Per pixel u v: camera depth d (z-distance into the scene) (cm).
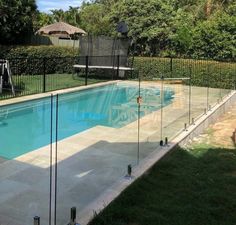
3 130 952
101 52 2025
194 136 920
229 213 498
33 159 695
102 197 523
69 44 2539
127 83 1795
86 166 655
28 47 2009
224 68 1747
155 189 563
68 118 1092
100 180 589
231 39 1962
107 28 2491
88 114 1149
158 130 908
